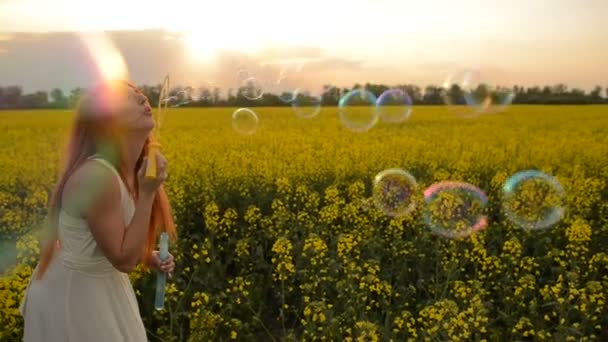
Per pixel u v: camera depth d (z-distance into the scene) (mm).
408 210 7910
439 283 6492
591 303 5469
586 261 6801
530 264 6316
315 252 6289
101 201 3127
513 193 9242
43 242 3330
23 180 11656
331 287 6285
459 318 4793
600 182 10750
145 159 3162
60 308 3295
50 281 3316
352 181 10789
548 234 7797
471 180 10602
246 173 10219
